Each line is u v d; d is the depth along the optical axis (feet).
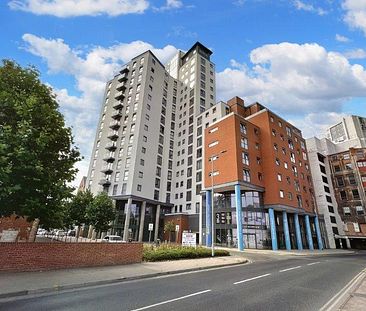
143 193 180.24
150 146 197.16
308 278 41.37
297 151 171.42
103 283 34.01
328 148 223.10
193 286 32.94
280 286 33.94
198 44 258.16
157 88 221.46
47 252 39.70
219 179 134.92
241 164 130.62
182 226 174.29
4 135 31.71
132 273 40.14
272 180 136.36
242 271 48.73
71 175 47.11
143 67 217.97
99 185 191.72
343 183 205.05
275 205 130.21
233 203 134.51
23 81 42.91
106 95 236.43
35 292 28.02
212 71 255.91
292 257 88.94
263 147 147.95
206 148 150.30
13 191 31.48
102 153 205.67
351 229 191.72
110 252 48.19
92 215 126.82
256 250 115.55
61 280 32.78
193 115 217.97
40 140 35.40
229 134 138.00
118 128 205.05
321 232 180.04
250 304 24.52
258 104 177.17
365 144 234.38
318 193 200.95
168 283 34.94
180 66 278.87
